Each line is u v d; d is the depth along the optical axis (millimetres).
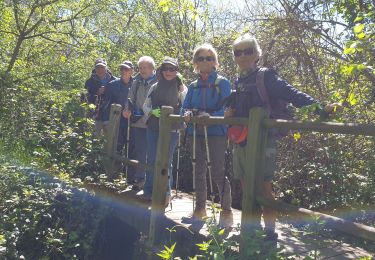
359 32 2371
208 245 2350
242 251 2316
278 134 2490
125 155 4602
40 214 3447
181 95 3473
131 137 4570
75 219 3664
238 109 2568
